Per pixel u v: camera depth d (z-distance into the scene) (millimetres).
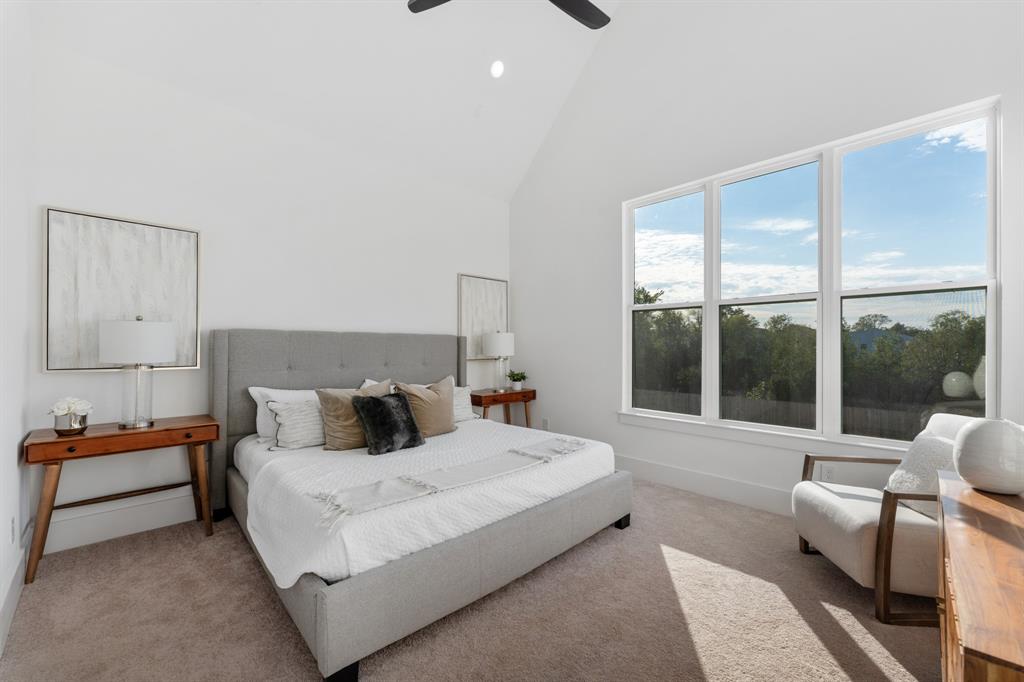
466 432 3240
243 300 3201
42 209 2463
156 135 2855
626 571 2268
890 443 2670
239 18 2799
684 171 3527
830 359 2875
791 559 2381
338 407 2783
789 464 2992
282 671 1569
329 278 3641
